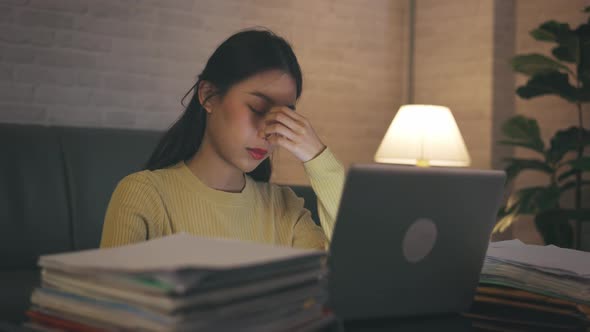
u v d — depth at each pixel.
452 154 3.47
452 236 0.94
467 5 4.49
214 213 1.26
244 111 1.23
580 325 0.96
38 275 2.39
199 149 1.31
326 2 4.25
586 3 4.20
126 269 0.60
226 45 1.27
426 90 4.70
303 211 1.46
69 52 3.25
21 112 3.13
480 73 4.44
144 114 3.50
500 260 1.10
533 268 1.05
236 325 0.63
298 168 4.16
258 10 3.93
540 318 0.98
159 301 0.59
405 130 3.52
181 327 0.58
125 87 3.43
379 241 0.86
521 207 3.82
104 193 2.78
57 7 3.21
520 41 4.50
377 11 4.54
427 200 0.88
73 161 2.75
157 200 1.22
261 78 1.23
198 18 3.67
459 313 1.02
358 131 4.46
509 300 1.05
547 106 4.39
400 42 4.71
